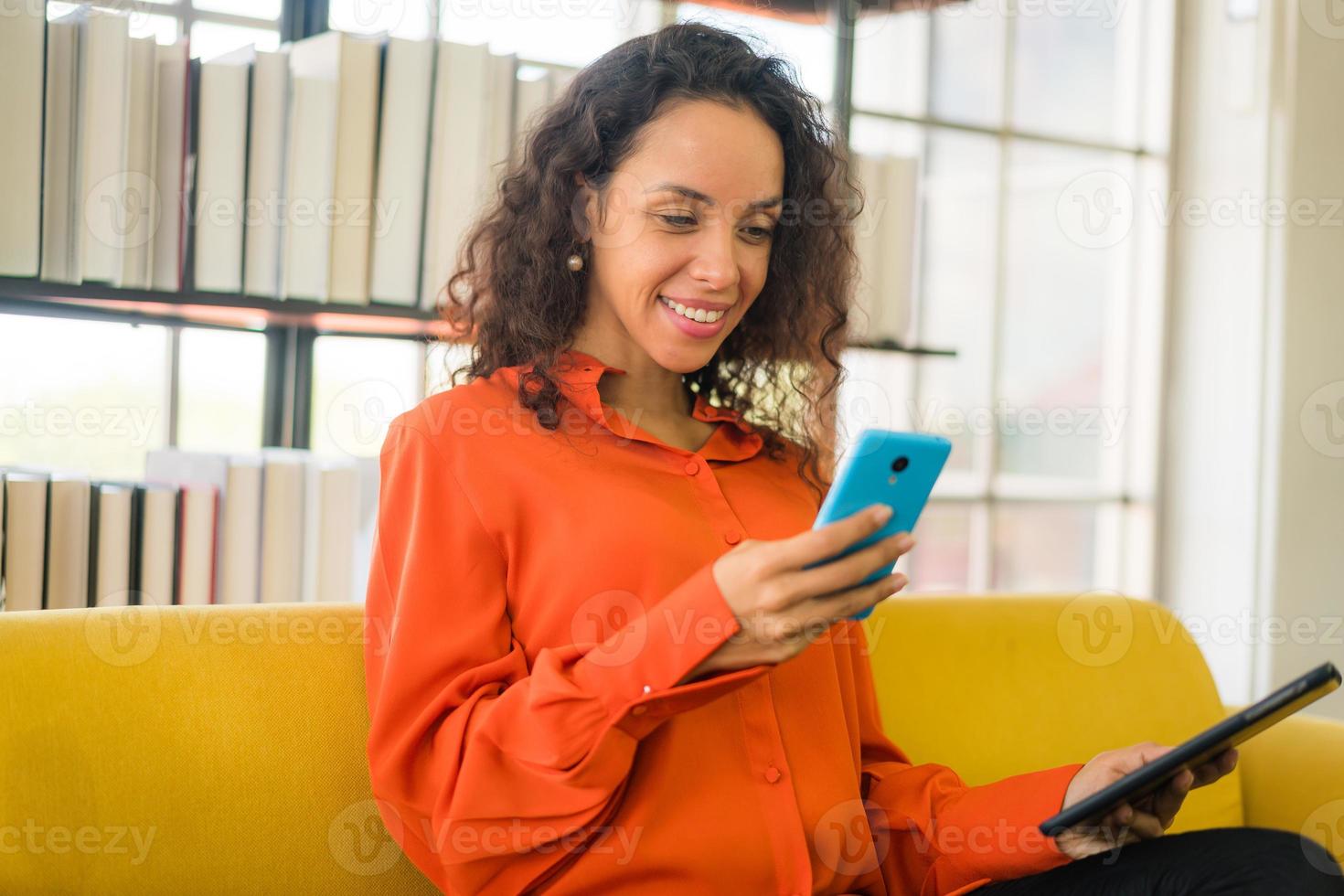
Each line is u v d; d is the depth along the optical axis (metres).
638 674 0.98
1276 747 1.65
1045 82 2.87
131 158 1.53
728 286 1.18
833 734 1.20
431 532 1.14
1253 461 2.78
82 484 1.49
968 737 1.56
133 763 1.13
